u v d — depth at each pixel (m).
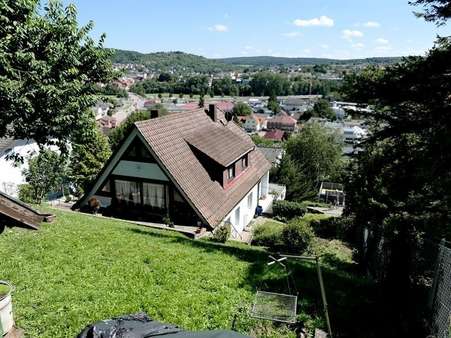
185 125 22.86
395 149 12.63
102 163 31.95
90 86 14.52
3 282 7.28
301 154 52.38
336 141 56.47
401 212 12.34
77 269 9.84
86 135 15.19
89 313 7.67
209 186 20.70
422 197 12.22
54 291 8.51
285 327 7.82
